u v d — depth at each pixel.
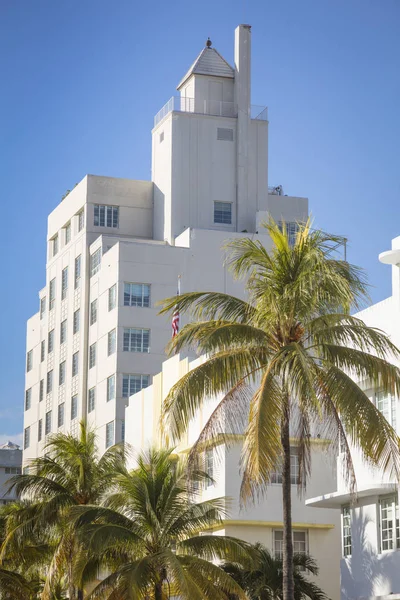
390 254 36.78
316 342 31.31
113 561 42.00
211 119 85.12
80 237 86.31
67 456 47.25
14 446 134.75
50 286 93.56
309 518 48.31
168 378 57.06
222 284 78.75
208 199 84.00
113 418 75.94
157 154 86.94
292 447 48.59
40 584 58.25
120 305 76.81
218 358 31.28
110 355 77.56
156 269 77.69
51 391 90.50
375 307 38.78
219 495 47.94
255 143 85.75
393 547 36.78
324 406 30.19
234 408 31.95
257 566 40.19
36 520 45.88
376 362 30.61
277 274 31.92
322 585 47.94
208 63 86.62
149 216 86.88
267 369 30.38
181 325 76.94
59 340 89.44
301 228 32.62
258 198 85.00
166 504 40.56
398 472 30.25
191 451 31.86
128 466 61.78
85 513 40.28
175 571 37.19
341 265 31.94
